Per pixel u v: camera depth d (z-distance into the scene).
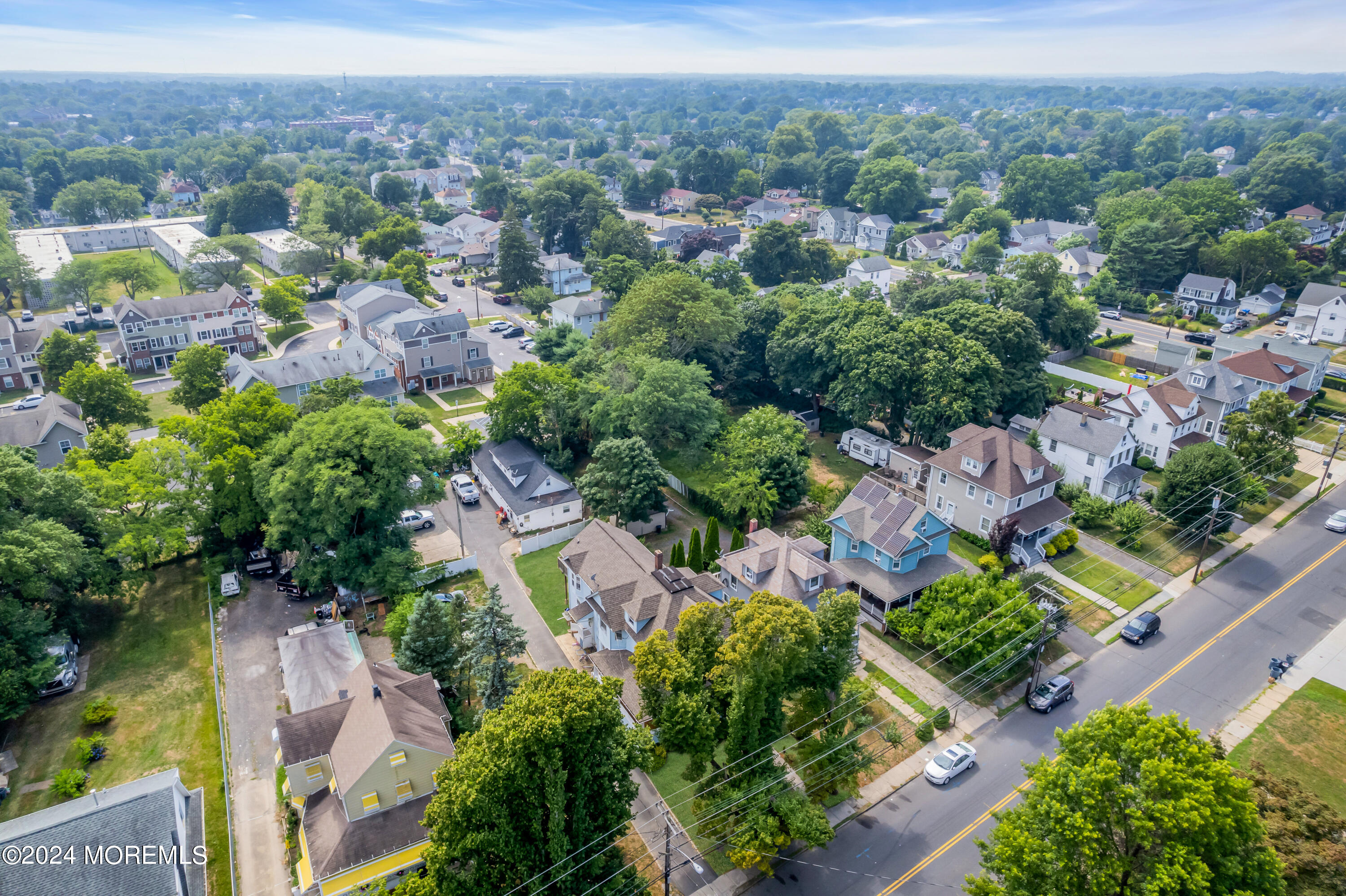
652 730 45.34
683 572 57.47
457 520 73.19
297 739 41.22
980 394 77.88
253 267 165.38
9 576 48.06
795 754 45.53
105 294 137.38
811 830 36.62
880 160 198.50
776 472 69.81
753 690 38.03
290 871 40.00
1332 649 55.09
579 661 54.47
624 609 51.66
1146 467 80.19
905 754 46.78
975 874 39.22
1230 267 129.88
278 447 61.03
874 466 82.69
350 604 60.34
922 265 144.12
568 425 80.69
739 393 97.44
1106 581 62.84
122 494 59.97
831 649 42.59
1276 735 47.66
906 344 80.62
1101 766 30.09
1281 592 61.31
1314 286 117.12
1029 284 100.19
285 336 125.62
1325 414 92.06
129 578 58.62
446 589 62.16
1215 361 93.50
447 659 49.03
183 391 92.88
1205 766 29.36
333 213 170.75
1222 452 66.50
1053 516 66.06
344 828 38.53
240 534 65.50
